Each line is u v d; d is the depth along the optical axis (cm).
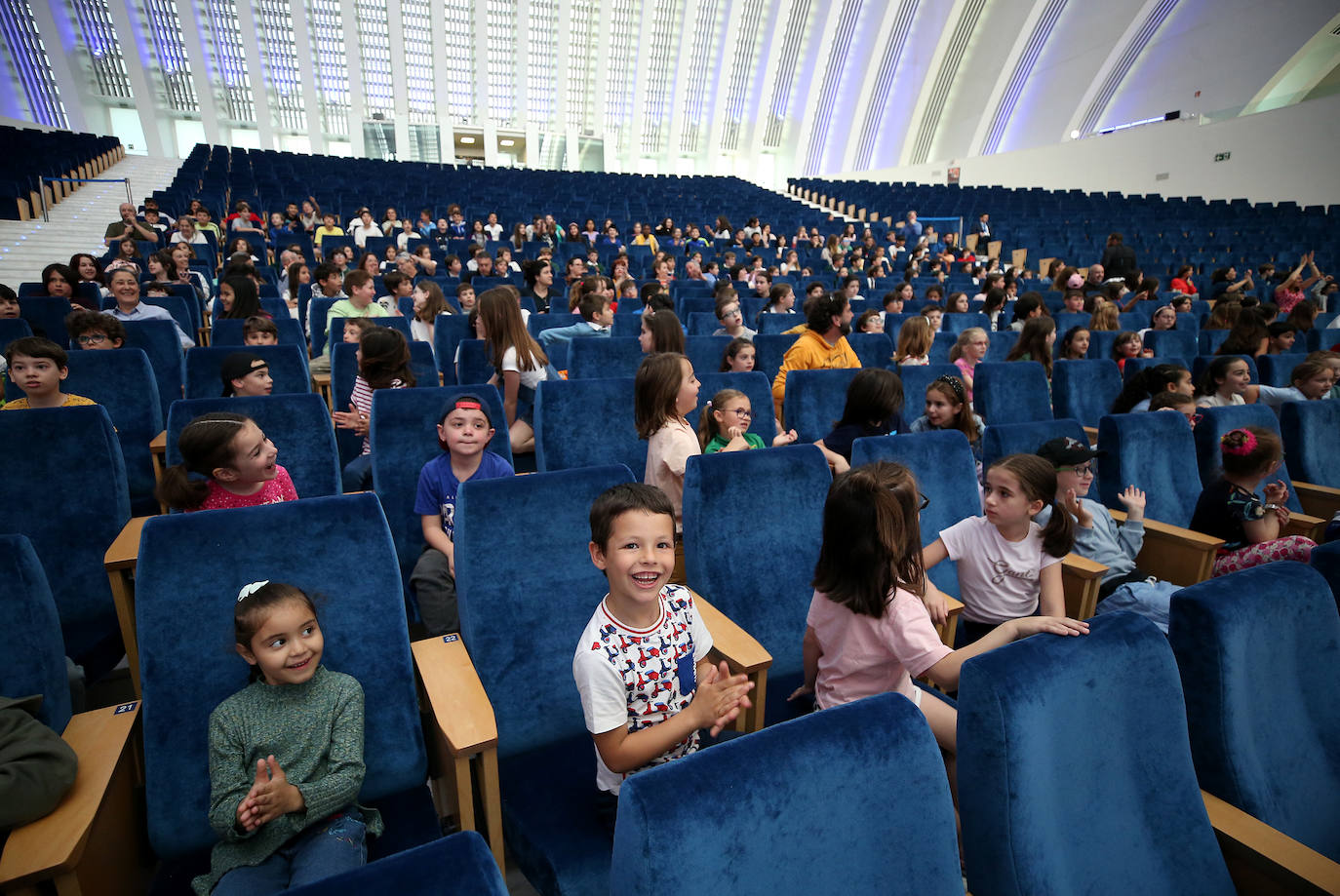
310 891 59
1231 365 341
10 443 186
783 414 333
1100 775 95
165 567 126
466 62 2061
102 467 196
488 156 2089
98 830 104
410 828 127
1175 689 104
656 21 2116
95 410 196
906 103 2088
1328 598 122
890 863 77
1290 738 115
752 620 180
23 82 1725
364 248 870
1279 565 122
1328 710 120
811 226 1339
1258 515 223
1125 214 1289
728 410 242
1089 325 557
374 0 1919
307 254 818
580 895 111
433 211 1181
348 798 120
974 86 1981
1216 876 100
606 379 280
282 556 134
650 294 516
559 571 159
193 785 120
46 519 188
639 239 1124
